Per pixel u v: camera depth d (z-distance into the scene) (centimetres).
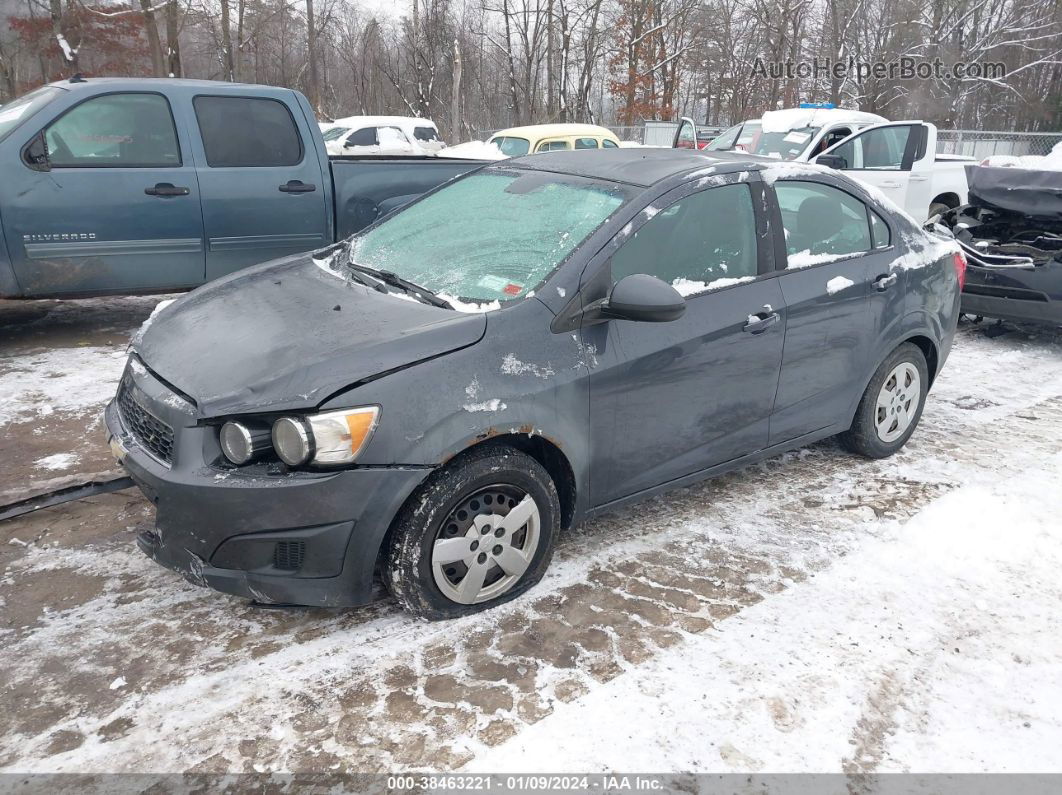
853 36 2909
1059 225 670
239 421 250
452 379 263
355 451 247
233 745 227
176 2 2161
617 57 2870
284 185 623
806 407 380
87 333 632
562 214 327
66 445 422
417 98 3197
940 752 233
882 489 400
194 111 590
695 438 338
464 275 315
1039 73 3319
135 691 247
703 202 336
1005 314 660
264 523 246
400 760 222
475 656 267
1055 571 327
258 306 315
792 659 270
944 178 1124
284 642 272
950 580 320
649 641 277
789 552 338
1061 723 246
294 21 3300
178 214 585
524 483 283
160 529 261
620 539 346
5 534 336
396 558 264
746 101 3603
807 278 364
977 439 468
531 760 223
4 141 532
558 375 284
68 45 1967
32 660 259
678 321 317
